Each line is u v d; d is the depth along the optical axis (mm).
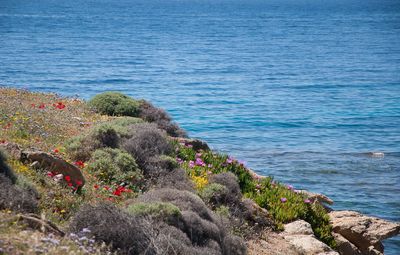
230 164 19969
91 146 17234
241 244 13430
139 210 11977
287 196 18719
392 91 78312
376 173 37312
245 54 129125
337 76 94938
